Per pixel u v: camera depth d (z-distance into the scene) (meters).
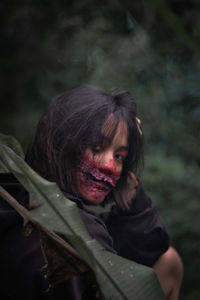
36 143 1.12
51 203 0.63
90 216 0.95
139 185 1.56
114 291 0.62
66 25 4.42
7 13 4.34
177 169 4.29
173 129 4.89
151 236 1.55
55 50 4.53
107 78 4.67
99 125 1.12
